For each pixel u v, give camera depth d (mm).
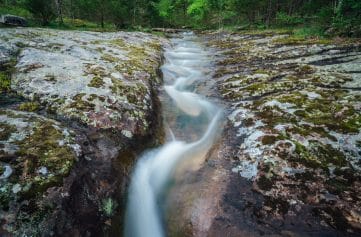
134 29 20625
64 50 6789
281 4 21391
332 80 5926
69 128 3529
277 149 3795
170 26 30953
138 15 25969
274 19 20891
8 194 2332
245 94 5922
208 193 3541
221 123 5066
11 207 2264
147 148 4141
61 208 2469
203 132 4977
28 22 13070
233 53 10898
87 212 2701
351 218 2920
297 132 4035
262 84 6234
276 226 3000
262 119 4625
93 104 4160
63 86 4520
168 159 4195
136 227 3279
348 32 11062
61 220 2422
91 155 3266
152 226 3385
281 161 3611
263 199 3283
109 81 5012
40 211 2336
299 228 2945
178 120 5262
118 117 4094
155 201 3609
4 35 7359
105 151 3477
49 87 4438
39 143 2988
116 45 9031
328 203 3088
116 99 4457
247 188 3461
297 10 20875
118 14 19812
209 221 3207
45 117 3646
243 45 12438
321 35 11758
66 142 3137
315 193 3203
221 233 3062
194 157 4297
